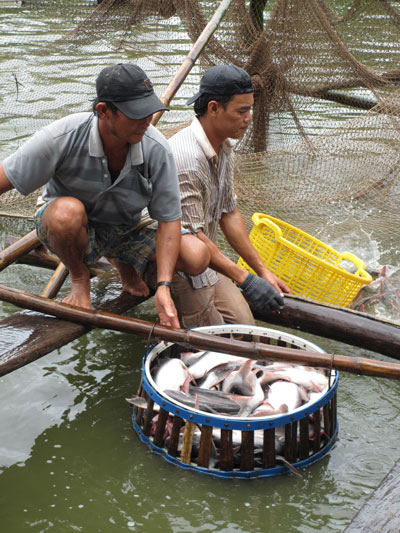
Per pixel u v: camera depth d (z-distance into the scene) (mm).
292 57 6273
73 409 3248
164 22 7195
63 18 10227
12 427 3098
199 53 5109
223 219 3760
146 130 2930
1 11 12031
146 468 2838
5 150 6410
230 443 2697
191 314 3473
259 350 2855
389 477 2252
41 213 3084
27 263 4445
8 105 7691
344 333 3547
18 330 3041
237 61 6508
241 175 5715
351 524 2045
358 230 5215
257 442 2797
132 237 3332
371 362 2779
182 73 5012
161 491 2715
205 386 2967
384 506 2113
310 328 3629
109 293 3639
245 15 6418
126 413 3234
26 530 2516
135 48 7383
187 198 3385
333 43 6219
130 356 3732
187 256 3201
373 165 5789
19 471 2824
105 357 3713
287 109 6578
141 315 4156
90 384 3455
